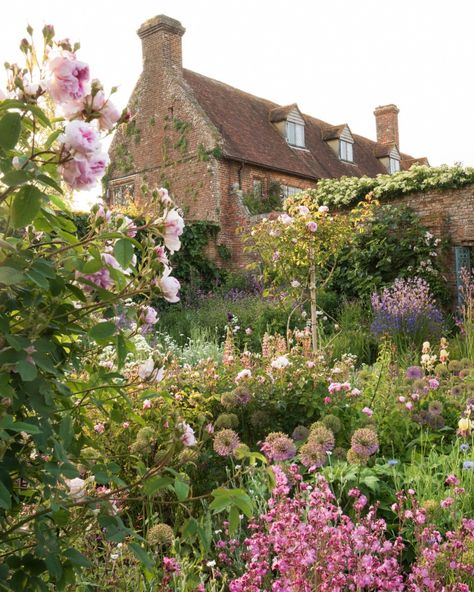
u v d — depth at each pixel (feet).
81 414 6.00
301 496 8.84
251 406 13.71
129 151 64.23
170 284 5.30
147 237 5.41
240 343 32.81
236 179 58.54
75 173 4.39
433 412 13.42
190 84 62.13
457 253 37.76
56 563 4.61
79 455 5.62
